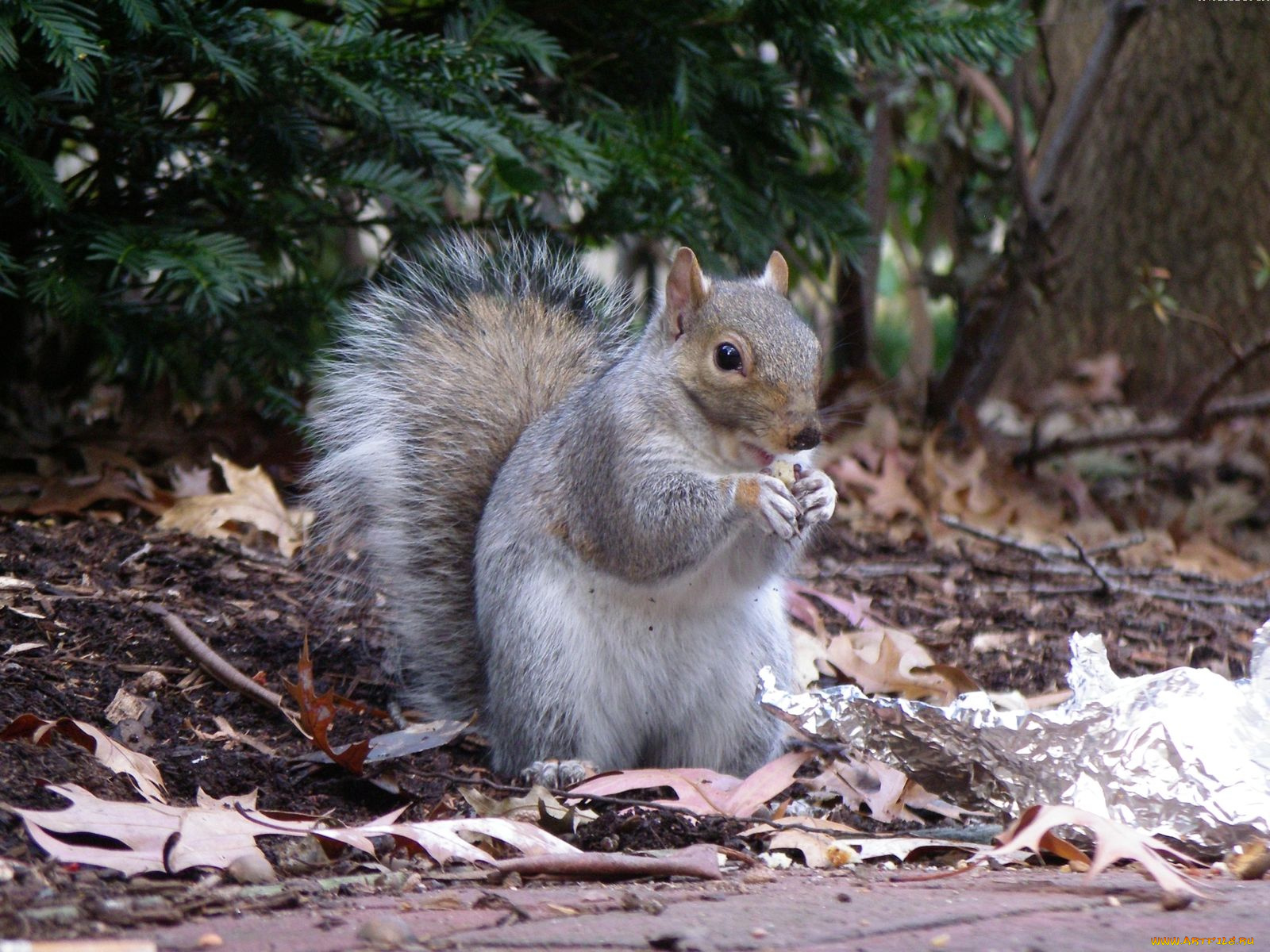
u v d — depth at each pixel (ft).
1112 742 20.30
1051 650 33.68
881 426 48.57
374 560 29.91
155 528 33.19
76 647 25.88
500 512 26.61
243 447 38.81
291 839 18.88
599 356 31.94
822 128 39.75
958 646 33.42
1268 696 20.38
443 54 32.50
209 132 34.14
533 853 19.01
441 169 34.55
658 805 21.75
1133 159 53.93
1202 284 52.85
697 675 25.84
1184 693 20.39
